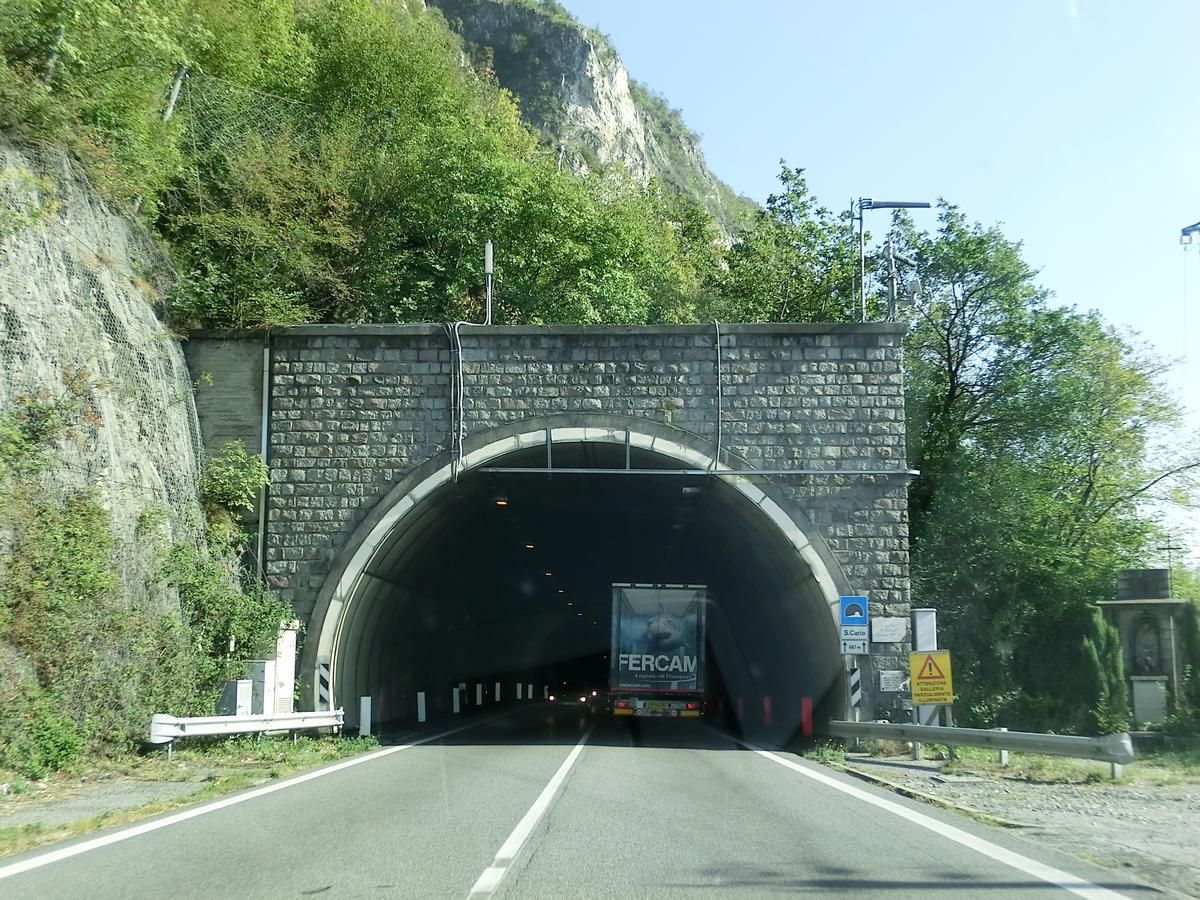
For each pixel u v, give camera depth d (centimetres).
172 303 2378
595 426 2392
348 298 3197
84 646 1571
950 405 3397
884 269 3788
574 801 1279
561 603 6238
